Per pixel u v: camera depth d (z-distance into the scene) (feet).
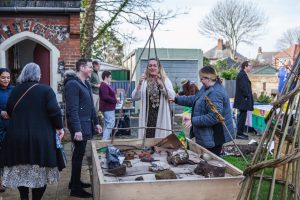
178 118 43.42
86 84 17.10
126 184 9.91
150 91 17.40
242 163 22.34
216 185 10.40
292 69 8.46
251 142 26.68
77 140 15.88
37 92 13.71
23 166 13.46
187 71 61.11
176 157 12.80
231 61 108.27
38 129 13.47
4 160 13.51
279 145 8.06
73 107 15.71
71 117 15.75
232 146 25.27
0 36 29.91
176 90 54.90
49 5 29.68
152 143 16.31
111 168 11.76
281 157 7.62
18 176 13.48
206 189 10.36
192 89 31.91
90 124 16.61
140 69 57.82
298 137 7.94
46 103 13.74
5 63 30.27
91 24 48.29
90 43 48.52
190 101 16.98
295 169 7.94
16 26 29.94
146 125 17.31
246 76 31.01
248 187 8.23
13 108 13.64
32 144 13.35
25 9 29.25
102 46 59.00
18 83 14.05
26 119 13.50
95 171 11.83
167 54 60.34
